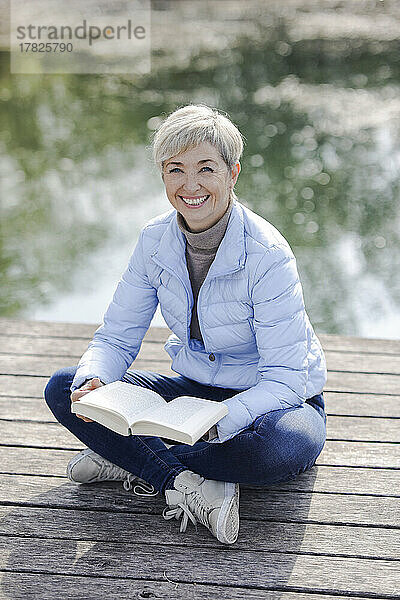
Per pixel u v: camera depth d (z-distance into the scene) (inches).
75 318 192.4
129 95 390.0
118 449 93.7
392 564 85.3
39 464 104.2
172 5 550.6
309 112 352.8
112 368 94.3
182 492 89.4
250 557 86.4
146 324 98.9
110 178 293.3
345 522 92.1
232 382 94.6
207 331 91.5
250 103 367.2
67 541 89.0
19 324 149.7
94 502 96.0
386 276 215.0
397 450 107.4
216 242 87.9
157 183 289.0
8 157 315.0
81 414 84.7
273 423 87.1
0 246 236.2
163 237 91.4
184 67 433.7
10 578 83.2
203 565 85.2
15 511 94.3
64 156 315.9
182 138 81.5
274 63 434.0
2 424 114.0
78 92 401.1
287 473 89.2
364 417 116.0
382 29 493.4
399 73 408.2
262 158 302.7
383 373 130.3
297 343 88.5
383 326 188.2
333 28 500.7
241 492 97.4
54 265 222.4
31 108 378.0
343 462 104.3
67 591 81.4
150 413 82.0
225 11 547.5
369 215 255.4
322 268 218.8
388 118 342.0
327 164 297.1
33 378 128.3
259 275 87.0
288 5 553.9
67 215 260.8
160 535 90.1
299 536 89.8
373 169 292.7
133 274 96.2
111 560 86.0
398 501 96.1
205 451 89.9
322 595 81.1
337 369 131.6
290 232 241.9
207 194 83.5
